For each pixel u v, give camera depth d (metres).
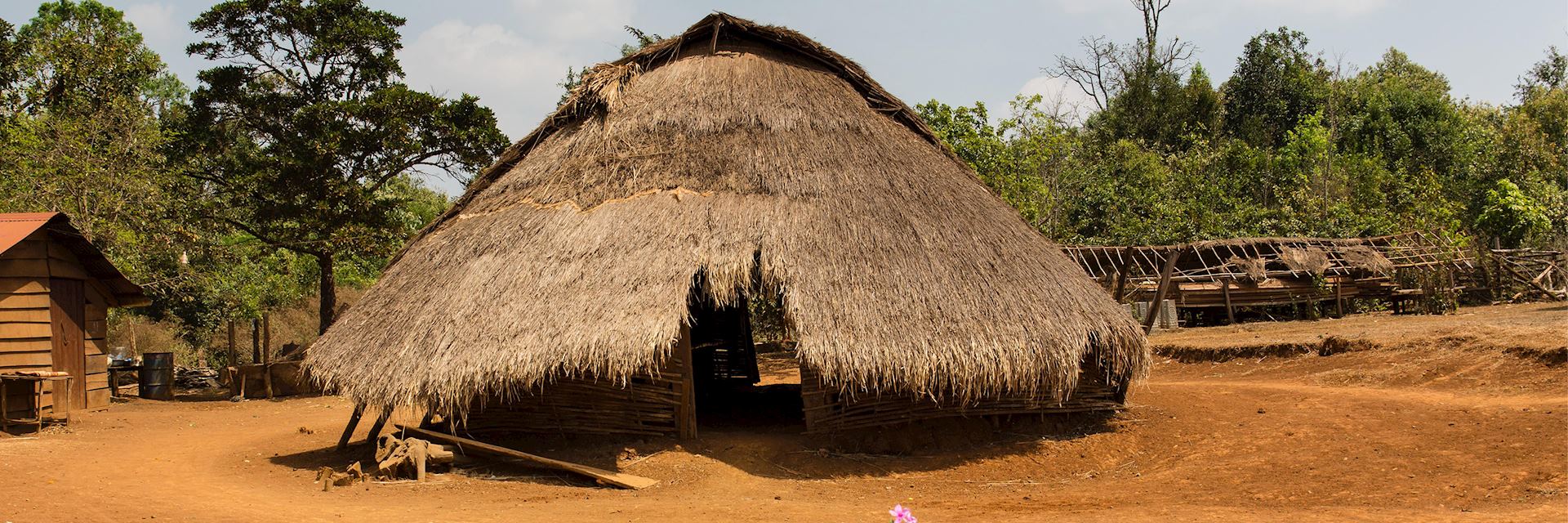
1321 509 7.79
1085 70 48.97
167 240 23.02
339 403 19.62
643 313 10.05
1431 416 10.84
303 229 23.91
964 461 10.63
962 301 10.63
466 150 24.81
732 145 12.55
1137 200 33.19
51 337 15.80
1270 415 11.84
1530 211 25.94
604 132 13.24
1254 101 44.94
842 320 10.12
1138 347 11.31
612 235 11.24
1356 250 23.39
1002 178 27.61
